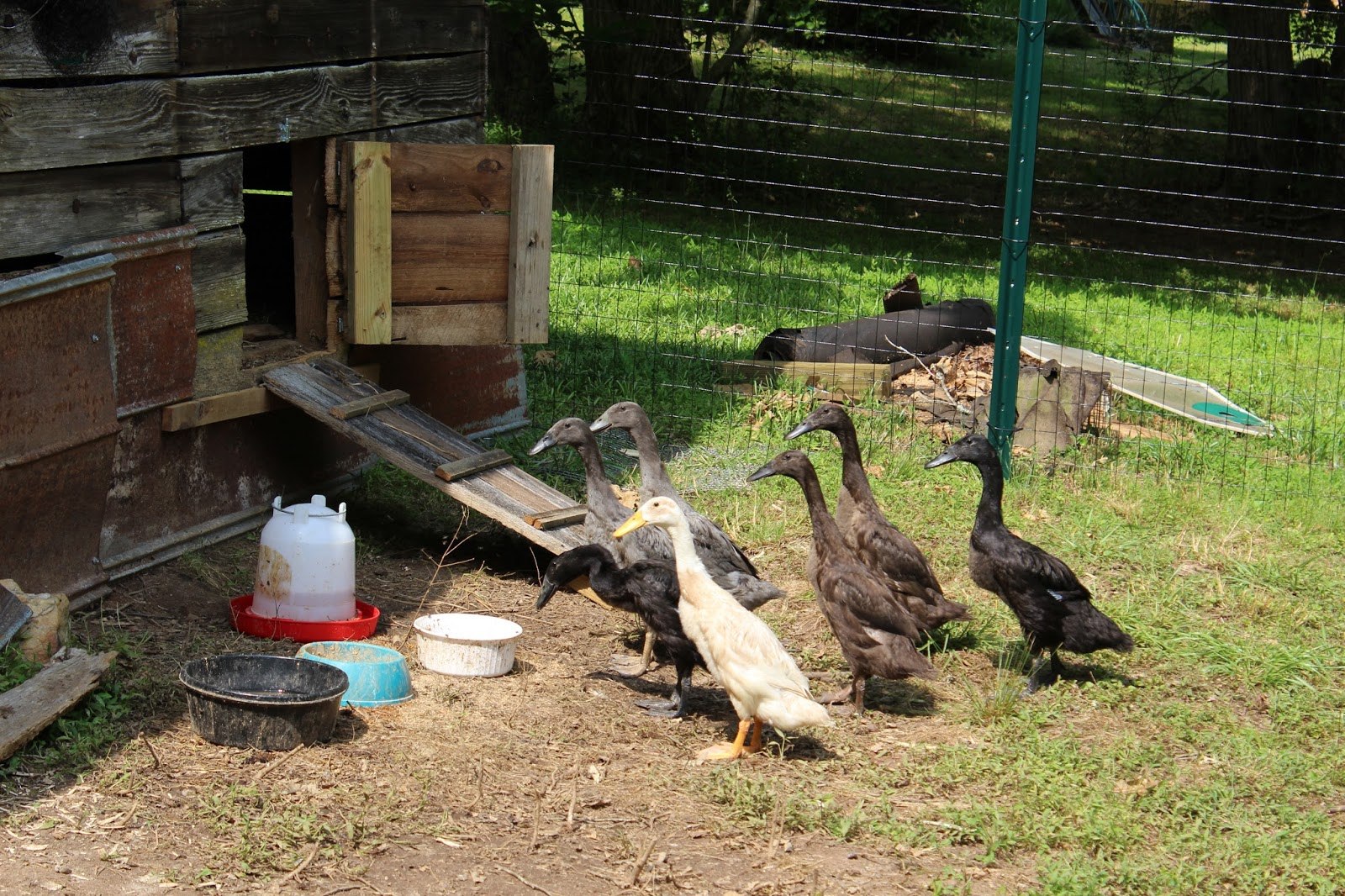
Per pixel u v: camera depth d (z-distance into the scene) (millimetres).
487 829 5438
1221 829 5895
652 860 5297
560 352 12758
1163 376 12945
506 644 7031
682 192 21484
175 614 7207
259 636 7082
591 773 6016
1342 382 14211
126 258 7086
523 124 22281
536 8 20750
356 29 8555
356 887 4941
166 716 6082
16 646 6082
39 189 6703
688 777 6039
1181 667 7688
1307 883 5492
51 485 6699
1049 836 5672
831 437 11070
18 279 6320
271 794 5484
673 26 21594
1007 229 10188
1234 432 11906
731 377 12344
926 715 6992
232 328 8031
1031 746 6527
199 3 7430
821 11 23719
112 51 6969
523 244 8852
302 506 7250
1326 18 23656
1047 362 11727
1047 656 7793
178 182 7496
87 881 4809
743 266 17000
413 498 9336
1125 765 6398
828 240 19594
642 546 7480
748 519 9477
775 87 22938
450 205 8625
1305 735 6891
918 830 5664
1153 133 26547
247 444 8289
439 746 6113
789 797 5805
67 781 5465
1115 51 29125
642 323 13984
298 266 8766
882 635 6750
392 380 9273
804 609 8305
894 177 23312
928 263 18359
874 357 12719
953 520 9656
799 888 5184
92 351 6844
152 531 7609
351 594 7301
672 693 7125
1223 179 24469
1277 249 21938
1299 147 23719
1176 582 8898
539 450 7824
